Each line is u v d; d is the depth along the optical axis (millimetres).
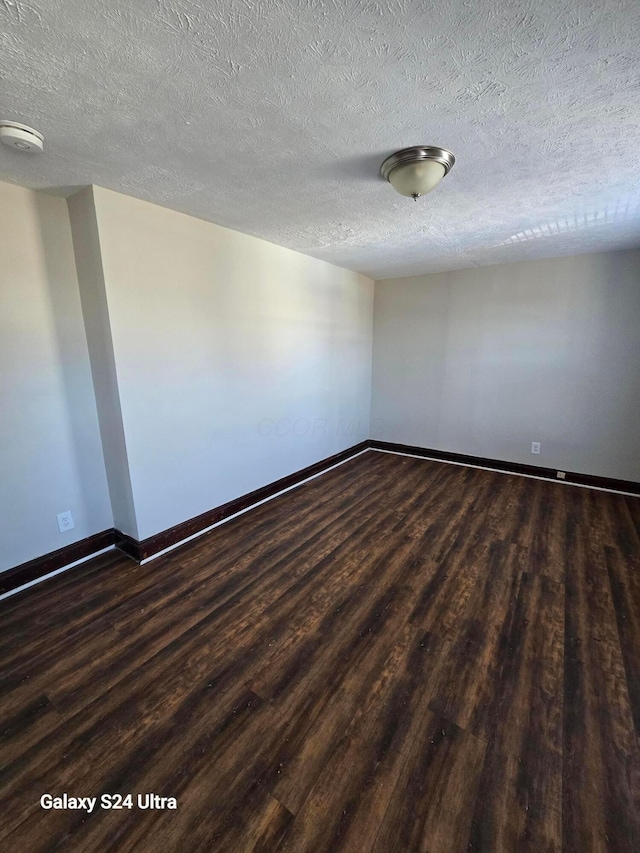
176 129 1449
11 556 2160
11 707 1486
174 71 1128
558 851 1048
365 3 906
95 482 2496
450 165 1721
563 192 2072
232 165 1749
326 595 2139
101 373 2309
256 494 3295
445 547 2623
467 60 1091
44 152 1610
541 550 2570
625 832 1089
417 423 4656
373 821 1119
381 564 2432
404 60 1090
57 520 2336
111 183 1952
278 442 3494
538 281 3676
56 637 1844
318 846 1063
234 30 979
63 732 1385
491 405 4117
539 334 3744
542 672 1624
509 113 1357
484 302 3990
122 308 2180
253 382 3131
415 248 3240
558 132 1484
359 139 1532
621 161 1725
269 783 1218
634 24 954
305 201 2184
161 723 1415
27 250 2049
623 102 1287
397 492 3596
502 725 1399
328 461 4238
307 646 1780
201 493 2814
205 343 2686
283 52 1058
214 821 1121
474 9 927
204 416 2756
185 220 2438
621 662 1673
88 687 1572
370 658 1706
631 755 1294
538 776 1232
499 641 1796
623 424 3479
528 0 897
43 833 1097
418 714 1444
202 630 1882
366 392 4844
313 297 3658
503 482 3824
